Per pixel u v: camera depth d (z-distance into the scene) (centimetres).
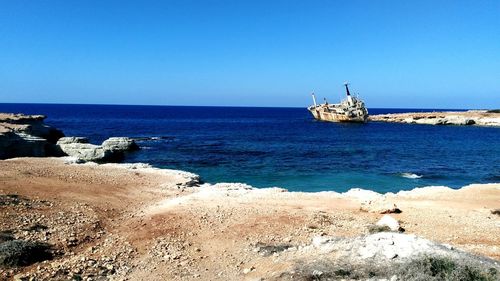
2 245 1386
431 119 13200
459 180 4088
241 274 1306
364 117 12988
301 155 5694
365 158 5475
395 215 2277
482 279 1002
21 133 4966
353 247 1272
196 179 3519
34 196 2231
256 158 5366
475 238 1833
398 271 1055
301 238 1723
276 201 2588
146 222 1930
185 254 1530
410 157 5612
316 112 14700
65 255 1464
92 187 2728
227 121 15412
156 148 6438
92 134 8881
